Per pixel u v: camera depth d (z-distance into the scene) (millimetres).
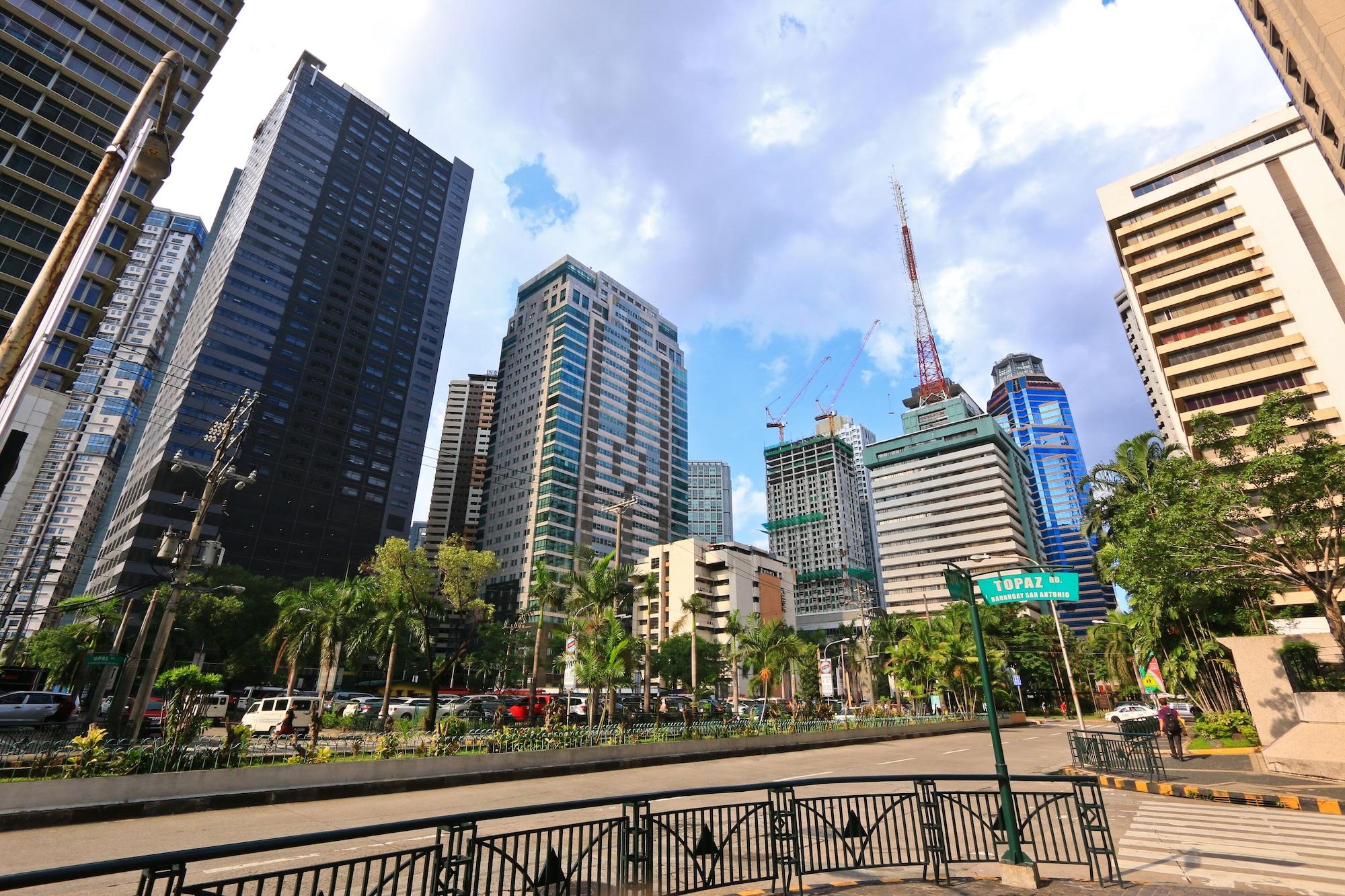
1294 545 17609
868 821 7652
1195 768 18266
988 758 22797
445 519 154000
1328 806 12227
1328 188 54375
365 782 14305
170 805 11688
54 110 51094
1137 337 112062
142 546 76250
